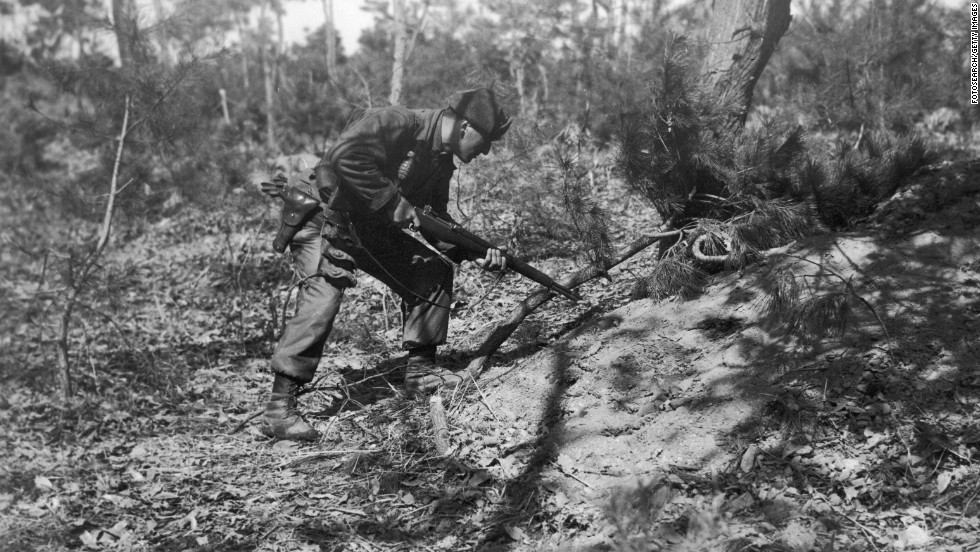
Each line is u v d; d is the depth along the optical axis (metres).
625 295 5.77
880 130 7.84
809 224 4.93
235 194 9.55
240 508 3.86
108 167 7.97
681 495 3.52
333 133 12.20
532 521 3.58
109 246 9.42
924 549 3.06
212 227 9.87
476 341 5.58
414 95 11.38
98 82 6.34
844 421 3.72
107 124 6.85
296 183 4.75
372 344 5.90
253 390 5.50
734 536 3.21
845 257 4.64
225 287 7.80
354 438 4.57
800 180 4.95
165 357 6.05
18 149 10.34
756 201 4.81
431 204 4.75
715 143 4.82
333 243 4.57
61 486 4.09
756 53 5.33
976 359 3.86
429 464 4.16
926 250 4.55
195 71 6.34
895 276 4.43
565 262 6.67
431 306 4.81
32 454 4.51
